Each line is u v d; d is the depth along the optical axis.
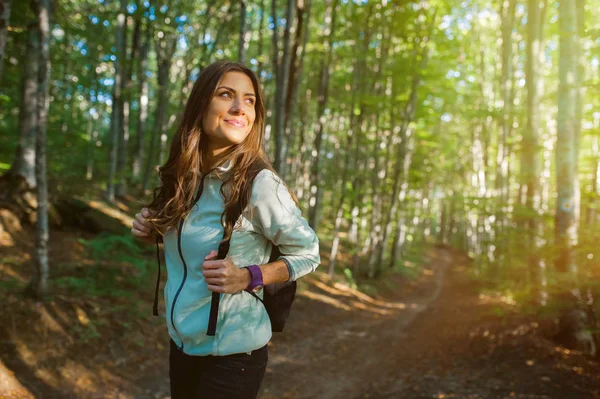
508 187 14.49
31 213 9.45
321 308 11.73
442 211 48.09
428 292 18.97
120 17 12.59
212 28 17.33
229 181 1.41
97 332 6.00
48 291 6.15
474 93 22.52
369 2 13.98
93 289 7.04
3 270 7.07
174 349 1.55
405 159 20.36
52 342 5.41
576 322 6.66
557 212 7.01
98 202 12.02
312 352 7.75
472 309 11.02
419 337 8.91
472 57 21.16
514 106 15.13
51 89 12.52
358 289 16.30
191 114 1.46
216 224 1.42
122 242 8.29
